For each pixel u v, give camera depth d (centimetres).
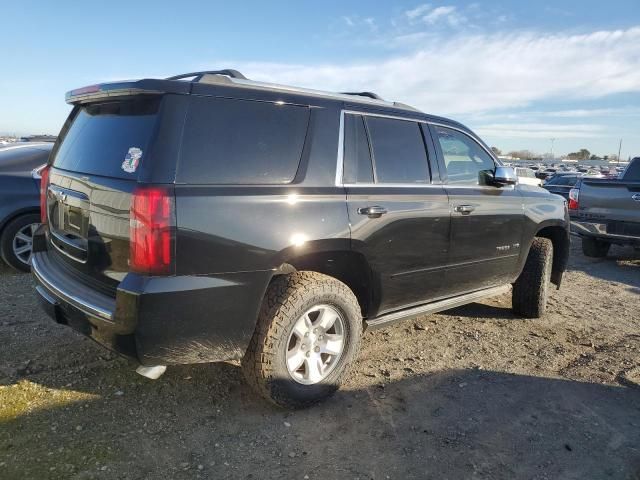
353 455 275
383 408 325
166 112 258
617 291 655
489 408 331
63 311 295
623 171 946
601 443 297
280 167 296
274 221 284
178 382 342
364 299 357
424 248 375
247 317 280
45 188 355
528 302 508
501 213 442
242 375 356
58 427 283
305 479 254
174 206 249
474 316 517
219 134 273
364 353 410
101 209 267
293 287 299
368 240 330
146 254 245
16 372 340
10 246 572
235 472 257
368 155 346
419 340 443
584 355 429
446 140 415
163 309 250
